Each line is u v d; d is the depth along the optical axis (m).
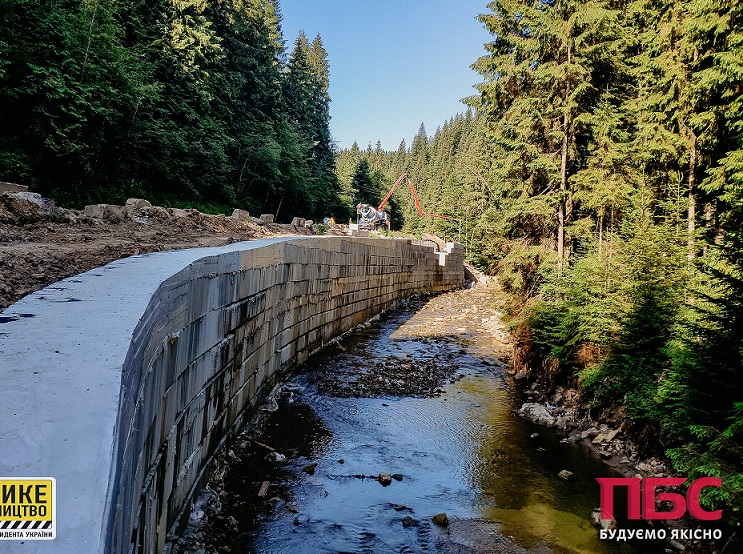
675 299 7.27
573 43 11.79
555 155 13.03
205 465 5.36
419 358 12.89
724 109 8.69
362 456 6.85
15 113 13.36
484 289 32.06
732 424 4.61
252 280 7.43
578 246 14.55
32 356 2.06
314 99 45.31
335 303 14.62
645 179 10.63
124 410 1.90
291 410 8.50
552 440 7.67
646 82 11.49
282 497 5.55
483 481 6.27
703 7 8.27
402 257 24.25
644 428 6.84
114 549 1.55
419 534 5.04
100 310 2.83
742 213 6.16
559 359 9.59
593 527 5.25
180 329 4.17
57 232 8.02
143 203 11.98
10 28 12.62
